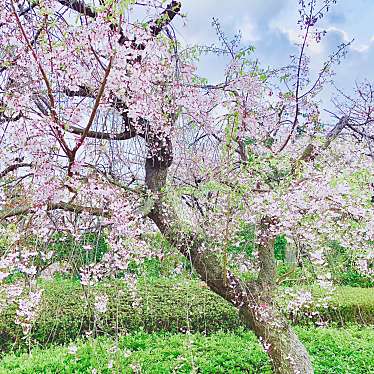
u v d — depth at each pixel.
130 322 7.44
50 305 5.95
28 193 3.32
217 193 4.30
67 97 3.32
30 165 3.34
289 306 4.71
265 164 4.02
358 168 4.48
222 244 4.61
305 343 6.87
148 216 4.25
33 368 5.89
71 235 3.64
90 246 3.45
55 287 5.80
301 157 4.56
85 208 3.44
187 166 4.09
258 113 4.70
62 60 3.13
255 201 3.93
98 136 3.35
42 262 3.73
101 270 3.73
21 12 3.11
